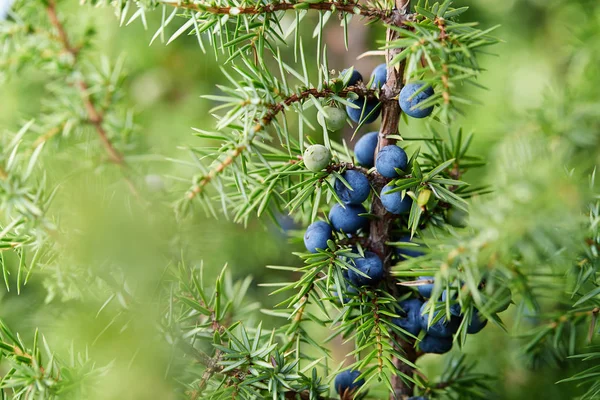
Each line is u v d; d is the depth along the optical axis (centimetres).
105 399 42
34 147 43
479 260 39
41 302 49
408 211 43
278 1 42
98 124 44
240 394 42
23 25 43
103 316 42
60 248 42
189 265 46
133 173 44
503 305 42
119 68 44
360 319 43
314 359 45
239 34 43
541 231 39
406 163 42
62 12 44
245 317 48
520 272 40
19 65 43
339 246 43
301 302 44
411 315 43
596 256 41
